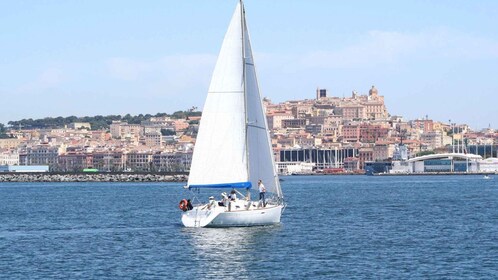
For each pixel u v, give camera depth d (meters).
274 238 159.62
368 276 121.12
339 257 138.50
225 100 167.12
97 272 125.69
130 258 138.25
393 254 142.12
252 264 131.38
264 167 169.38
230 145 167.12
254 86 168.50
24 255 143.62
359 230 182.25
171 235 167.62
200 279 119.31
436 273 123.31
